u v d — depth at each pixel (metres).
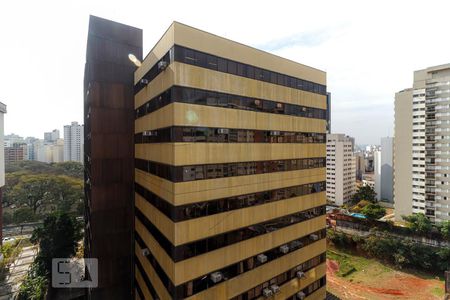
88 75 30.48
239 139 21.72
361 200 83.19
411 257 46.66
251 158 22.61
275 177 24.75
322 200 30.66
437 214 58.06
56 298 36.59
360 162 147.38
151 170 23.38
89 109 30.22
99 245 28.28
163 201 20.20
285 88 25.92
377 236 53.50
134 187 29.80
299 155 27.56
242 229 21.88
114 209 28.95
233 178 21.28
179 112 18.28
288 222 26.14
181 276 18.20
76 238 45.41
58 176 93.06
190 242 18.72
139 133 27.45
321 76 30.59
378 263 49.50
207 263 19.62
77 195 85.56
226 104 20.84
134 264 29.70
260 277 23.22
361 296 39.06
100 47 28.00
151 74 23.19
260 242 23.31
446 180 56.78
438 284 41.47
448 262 43.94
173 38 18.22
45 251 41.56
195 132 19.08
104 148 28.31
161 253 20.66
